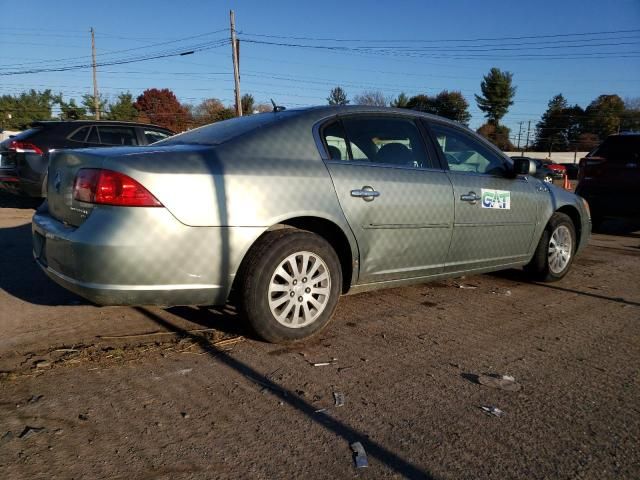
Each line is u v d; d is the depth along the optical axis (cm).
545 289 514
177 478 206
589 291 511
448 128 443
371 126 390
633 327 404
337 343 350
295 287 335
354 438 238
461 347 351
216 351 329
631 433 249
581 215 555
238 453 224
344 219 348
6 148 824
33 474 205
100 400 264
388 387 288
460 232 422
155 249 286
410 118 418
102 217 283
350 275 367
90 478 204
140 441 230
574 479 213
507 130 7950
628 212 891
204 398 270
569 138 8238
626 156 890
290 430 243
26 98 5819
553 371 317
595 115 8081
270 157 332
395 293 478
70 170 317
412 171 395
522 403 275
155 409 257
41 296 426
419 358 330
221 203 302
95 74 4028
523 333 383
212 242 300
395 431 245
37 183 820
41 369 297
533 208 491
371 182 364
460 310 434
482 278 550
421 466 219
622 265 649
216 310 404
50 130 831
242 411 258
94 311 394
